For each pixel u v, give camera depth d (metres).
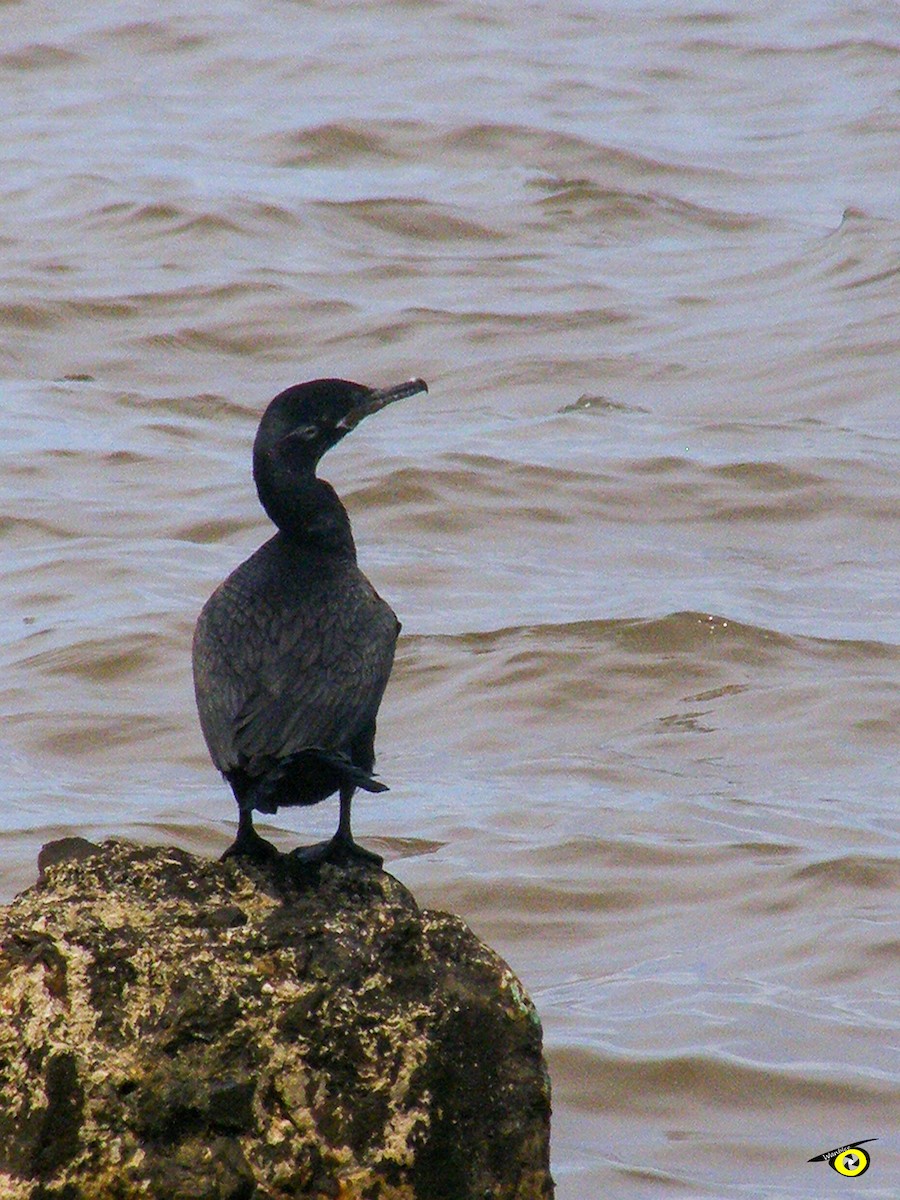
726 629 17.31
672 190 33.28
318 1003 7.17
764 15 42.75
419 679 16.72
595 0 43.50
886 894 12.62
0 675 16.80
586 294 28.48
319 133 35.28
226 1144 6.99
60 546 19.91
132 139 35.53
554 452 22.31
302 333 27.00
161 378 25.67
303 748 7.66
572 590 18.66
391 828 13.90
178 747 15.45
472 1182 7.29
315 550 8.52
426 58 39.97
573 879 12.95
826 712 15.82
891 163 34.38
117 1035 7.03
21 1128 6.97
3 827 13.82
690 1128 10.04
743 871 13.00
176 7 42.31
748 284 28.77
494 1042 7.39
